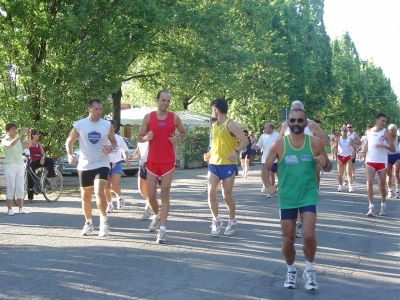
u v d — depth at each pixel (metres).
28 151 12.59
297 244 7.86
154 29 21.23
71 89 16.61
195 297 5.27
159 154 7.89
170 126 7.88
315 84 47.66
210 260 6.80
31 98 16.22
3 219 10.02
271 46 37.88
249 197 14.09
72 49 16.75
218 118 8.30
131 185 17.88
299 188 5.40
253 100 38.78
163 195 7.87
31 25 15.94
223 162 8.29
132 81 27.44
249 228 9.14
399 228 9.50
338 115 63.62
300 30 46.31
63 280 5.80
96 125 7.97
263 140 14.33
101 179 8.09
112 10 18.42
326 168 5.58
